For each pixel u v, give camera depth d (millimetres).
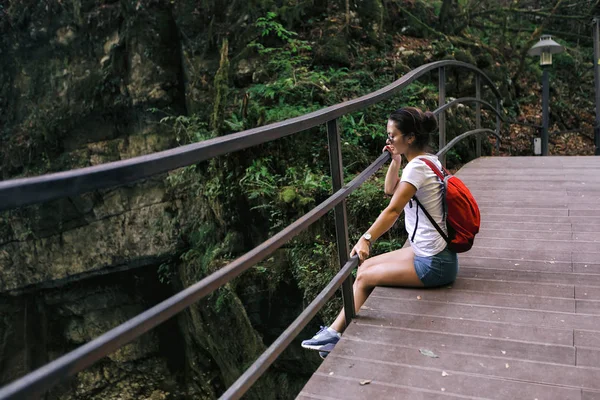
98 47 8789
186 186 8133
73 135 9211
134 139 8914
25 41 9180
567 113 11086
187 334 8586
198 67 8141
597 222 4188
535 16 12781
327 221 5590
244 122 6582
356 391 2158
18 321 9859
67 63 9023
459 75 8836
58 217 8938
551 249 3672
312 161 6277
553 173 5918
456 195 2832
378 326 2678
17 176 9586
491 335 2559
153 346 9234
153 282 9352
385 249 5172
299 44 7973
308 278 5473
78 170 1198
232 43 8070
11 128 9539
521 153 9508
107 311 9609
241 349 6398
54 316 9906
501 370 2273
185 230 8211
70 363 1137
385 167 6320
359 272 3123
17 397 1020
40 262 9242
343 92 7316
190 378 8789
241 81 7812
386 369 2307
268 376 6281
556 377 2209
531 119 10266
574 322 2652
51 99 9164
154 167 1396
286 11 8078
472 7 10570
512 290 3039
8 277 9453
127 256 8734
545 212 4508
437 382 2201
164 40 8453
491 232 4094
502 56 10625
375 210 5387
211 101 7887
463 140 7688
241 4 8070
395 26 9195
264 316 6090
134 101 8562
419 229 2924
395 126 2906
